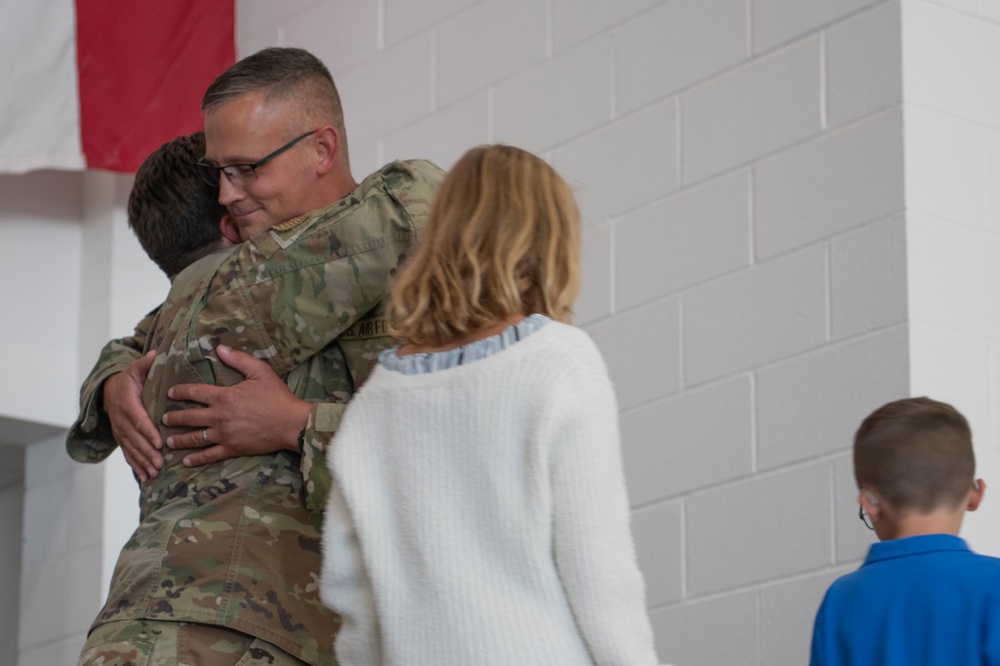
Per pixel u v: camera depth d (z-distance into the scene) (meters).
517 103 4.98
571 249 2.20
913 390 3.66
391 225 2.65
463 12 5.26
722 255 4.20
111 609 2.52
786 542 3.86
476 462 2.02
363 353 2.69
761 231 4.11
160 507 2.65
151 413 2.77
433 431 2.06
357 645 2.15
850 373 3.80
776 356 3.99
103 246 6.11
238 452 2.62
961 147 3.90
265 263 2.69
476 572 1.99
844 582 2.71
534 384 2.01
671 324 4.30
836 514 3.76
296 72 2.87
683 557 4.12
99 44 5.68
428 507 2.04
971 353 3.78
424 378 2.09
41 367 6.04
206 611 2.47
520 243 2.13
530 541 1.97
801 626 3.78
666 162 4.42
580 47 4.79
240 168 2.83
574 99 4.77
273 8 6.14
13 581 6.91
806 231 3.98
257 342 2.68
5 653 6.88
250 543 2.54
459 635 1.98
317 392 2.71
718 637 3.99
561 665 1.94
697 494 4.12
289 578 2.55
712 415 4.13
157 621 2.47
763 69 4.19
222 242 3.26
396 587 2.06
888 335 3.74
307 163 2.86
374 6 5.66
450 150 5.21
